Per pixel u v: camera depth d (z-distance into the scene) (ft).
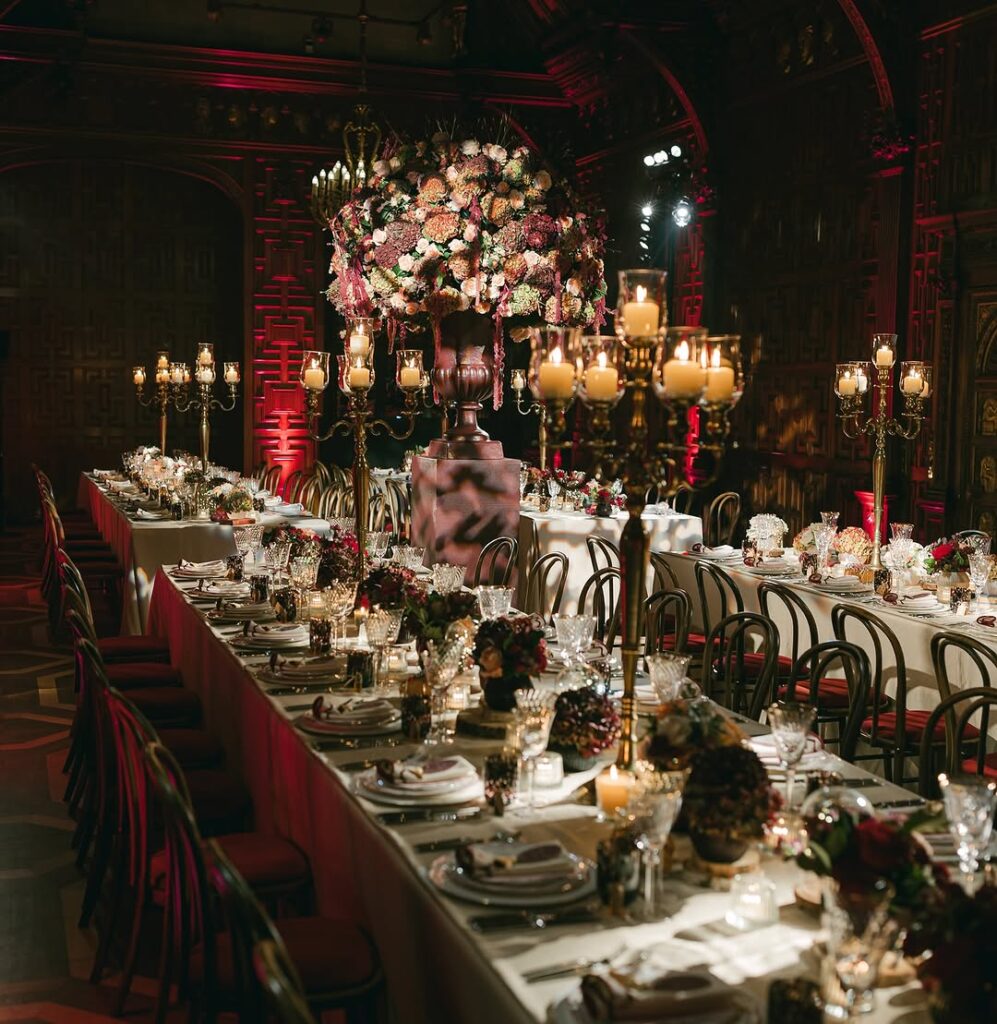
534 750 10.27
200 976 10.16
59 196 50.57
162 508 32.19
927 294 32.19
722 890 8.66
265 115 49.75
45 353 51.06
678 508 40.45
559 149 50.98
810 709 9.86
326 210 38.52
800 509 37.32
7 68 46.26
